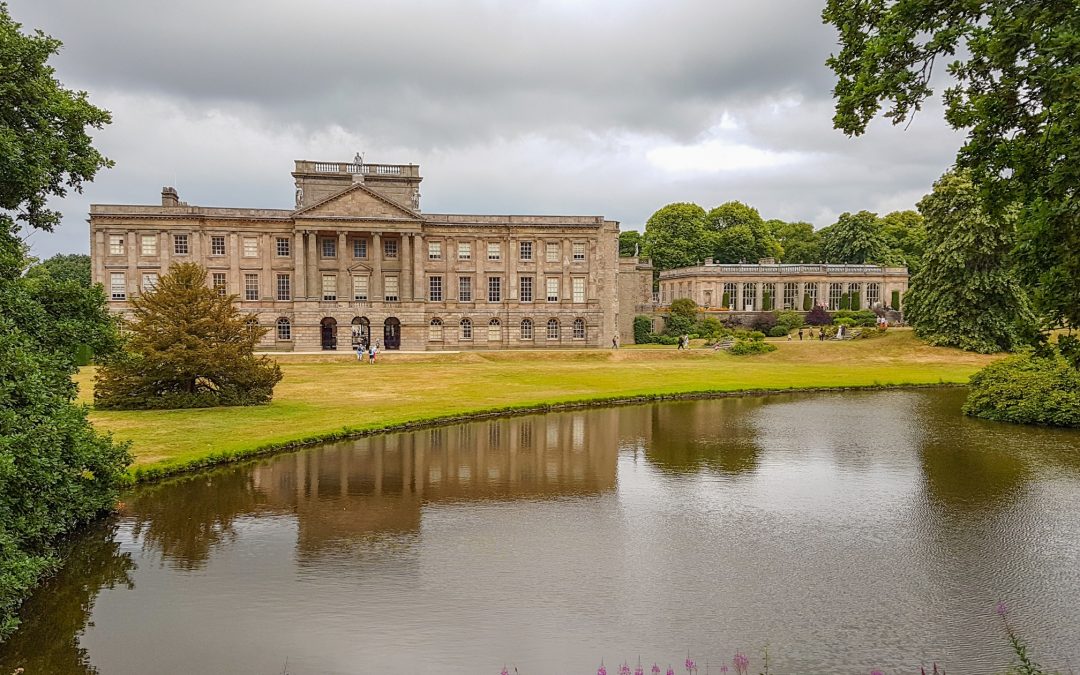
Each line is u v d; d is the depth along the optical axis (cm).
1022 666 1076
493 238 7656
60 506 1566
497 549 1603
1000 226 5959
